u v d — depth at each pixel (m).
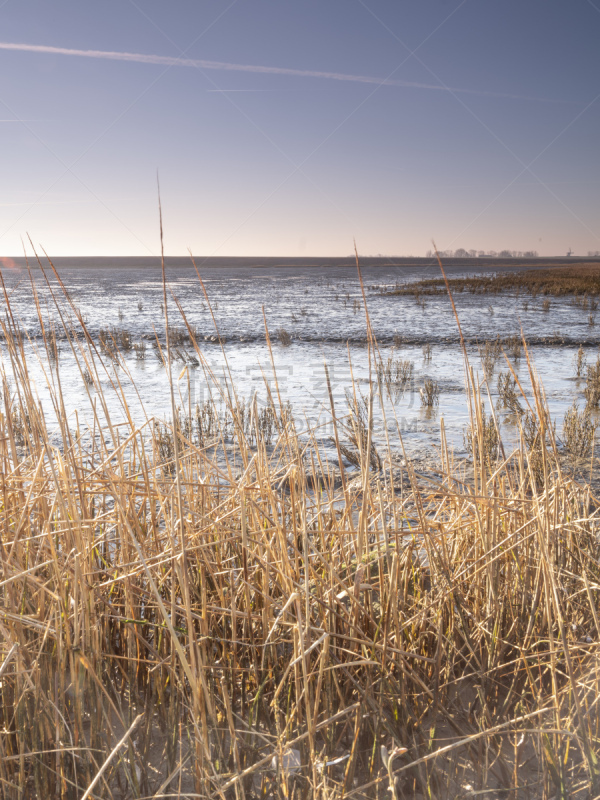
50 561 1.68
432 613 2.06
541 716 1.77
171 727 1.69
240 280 75.94
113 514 2.18
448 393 9.68
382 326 20.77
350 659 1.86
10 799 1.52
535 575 2.15
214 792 1.45
